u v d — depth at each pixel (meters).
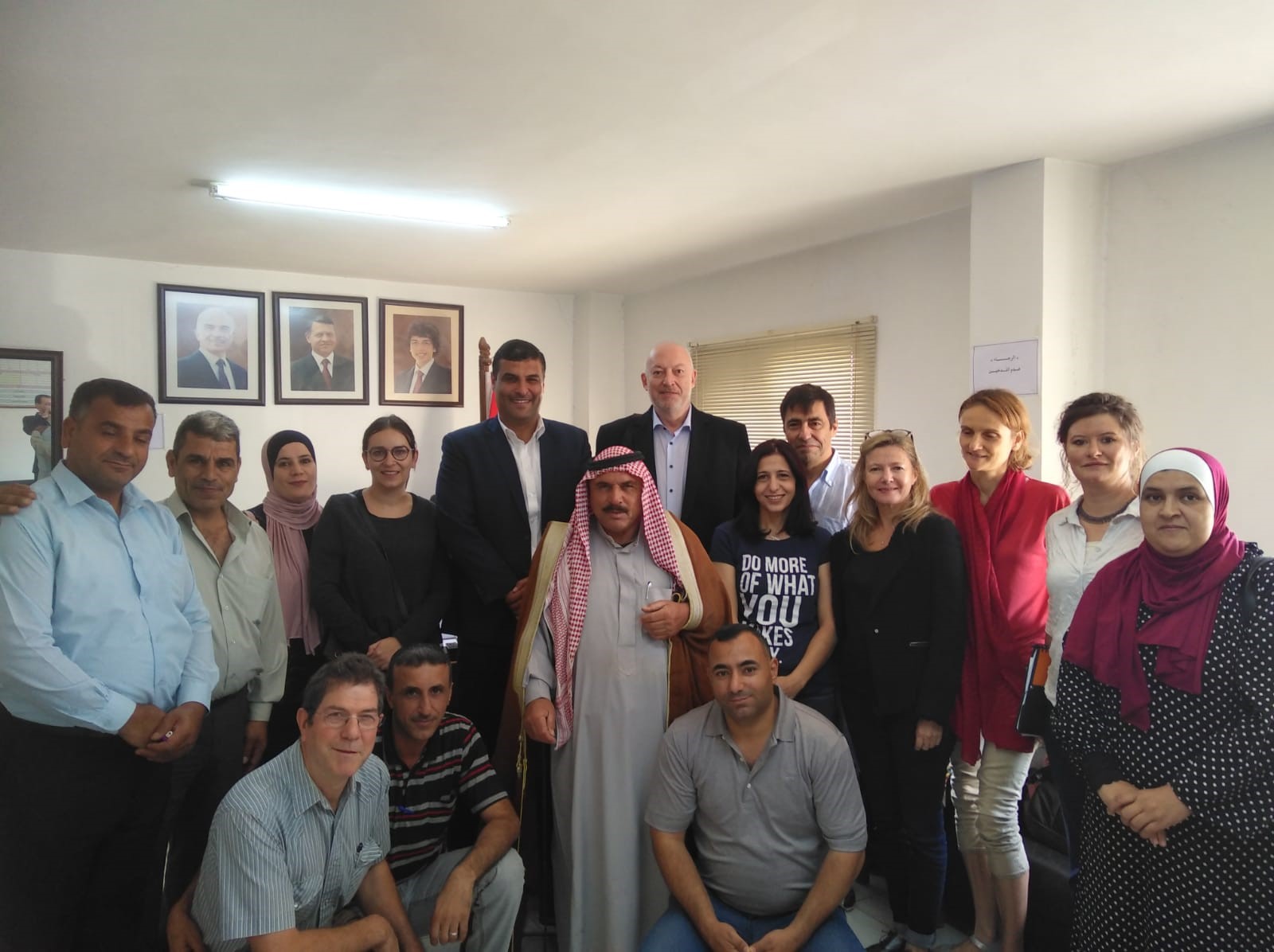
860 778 2.19
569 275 5.37
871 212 3.70
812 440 2.68
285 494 2.52
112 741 1.60
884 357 4.05
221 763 2.02
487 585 2.34
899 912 2.21
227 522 2.13
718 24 1.92
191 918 1.67
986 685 2.04
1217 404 2.72
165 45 2.01
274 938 1.51
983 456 2.10
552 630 2.08
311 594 2.35
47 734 1.56
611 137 2.71
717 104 2.41
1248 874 1.32
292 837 1.58
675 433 2.71
